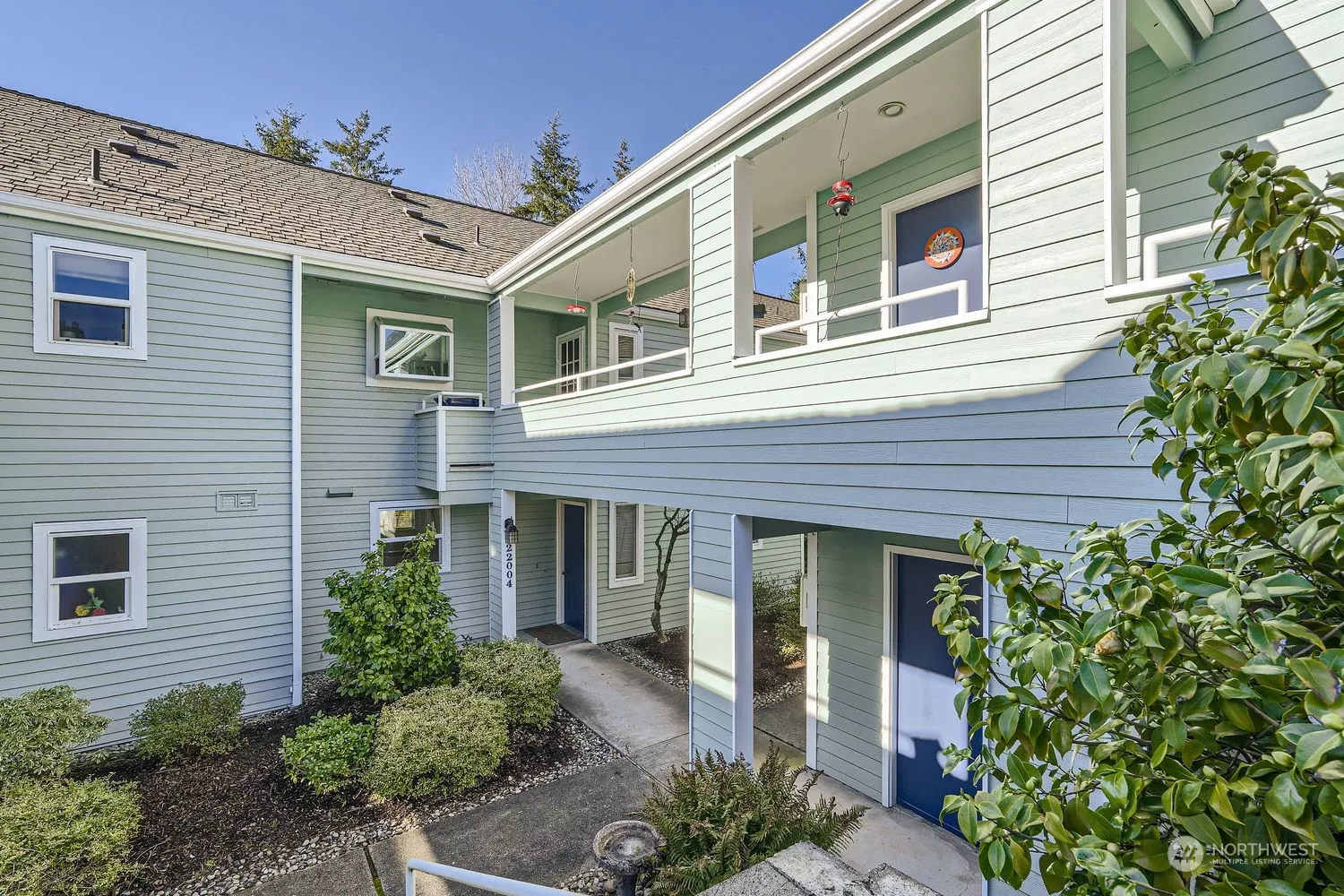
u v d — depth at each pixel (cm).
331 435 860
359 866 445
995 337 324
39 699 534
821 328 589
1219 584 121
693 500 534
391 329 902
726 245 503
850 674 554
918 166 509
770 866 224
